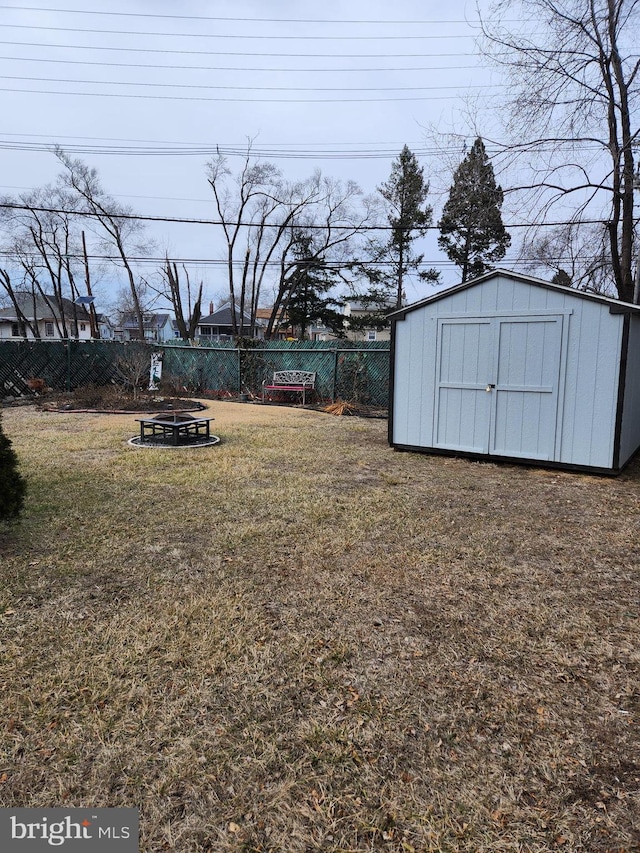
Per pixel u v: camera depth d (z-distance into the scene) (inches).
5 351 502.9
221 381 585.6
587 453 234.4
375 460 260.2
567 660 94.7
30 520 161.0
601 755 72.7
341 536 152.3
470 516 173.9
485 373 257.8
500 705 82.6
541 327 241.4
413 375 280.2
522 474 235.5
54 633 100.2
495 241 860.6
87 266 1186.0
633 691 86.5
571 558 140.3
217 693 84.1
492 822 62.2
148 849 58.6
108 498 185.5
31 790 65.7
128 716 78.5
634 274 475.5
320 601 114.7
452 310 265.3
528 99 429.4
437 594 119.0
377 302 1192.8
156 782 67.2
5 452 150.3
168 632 101.1
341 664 92.5
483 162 459.2
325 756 71.9
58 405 453.4
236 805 64.3
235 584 121.7
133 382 531.8
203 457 255.8
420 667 92.0
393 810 63.8
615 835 60.6
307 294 1245.7
